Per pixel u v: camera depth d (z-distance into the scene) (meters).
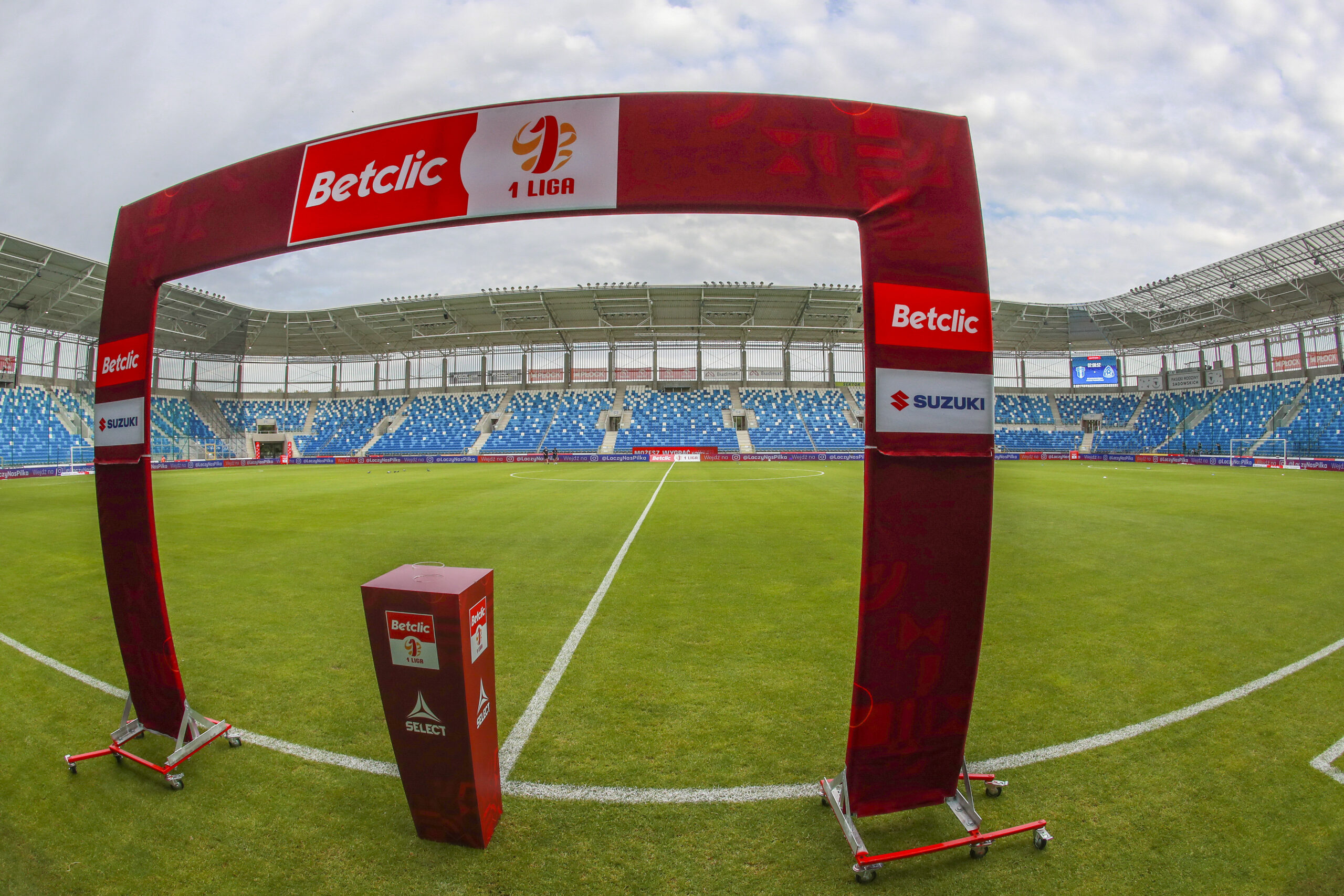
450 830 2.54
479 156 2.81
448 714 2.40
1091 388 46.50
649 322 37.50
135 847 2.58
